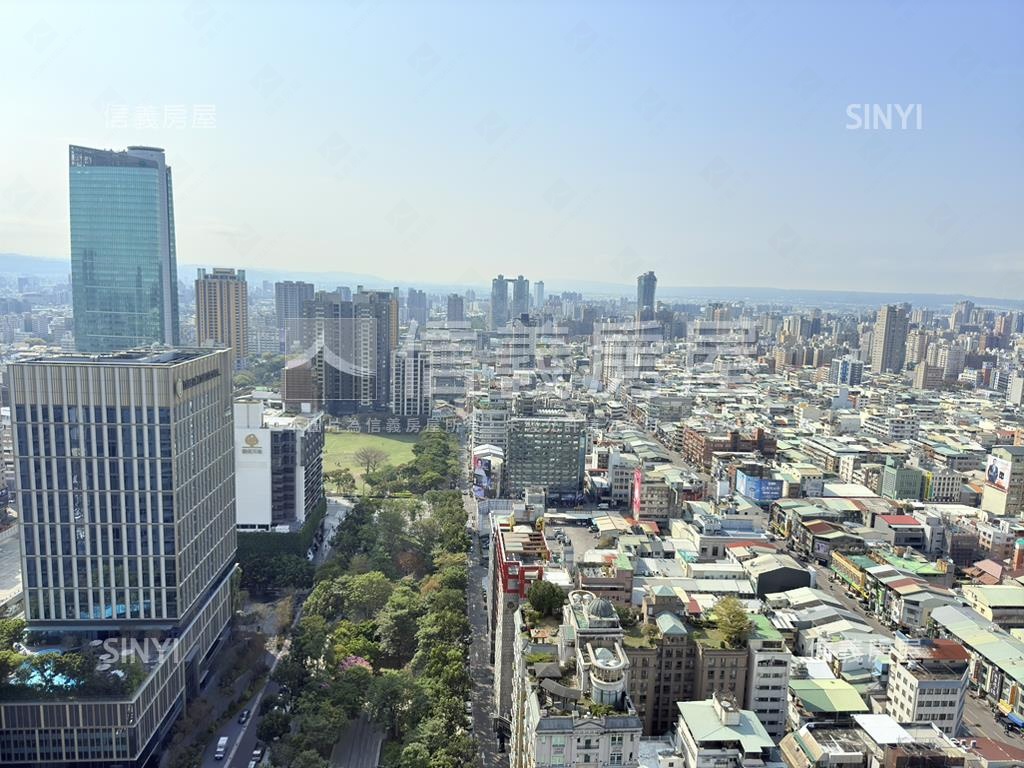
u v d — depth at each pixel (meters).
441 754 192.38
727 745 170.88
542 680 159.25
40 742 193.38
